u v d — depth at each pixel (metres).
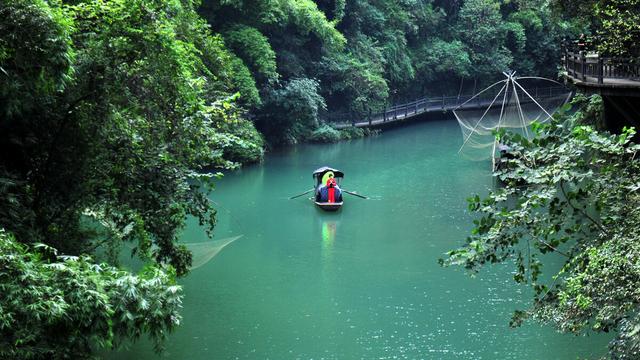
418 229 24.39
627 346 8.89
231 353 15.13
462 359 14.77
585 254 9.83
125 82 13.48
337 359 14.89
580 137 9.72
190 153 15.27
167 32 13.07
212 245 22.70
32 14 10.70
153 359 14.67
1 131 12.45
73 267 9.40
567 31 61.78
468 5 59.84
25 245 9.88
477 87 61.19
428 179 32.41
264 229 24.72
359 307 17.67
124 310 9.65
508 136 10.26
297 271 20.36
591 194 10.09
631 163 9.80
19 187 12.62
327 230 24.55
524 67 61.84
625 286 8.96
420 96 58.78
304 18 42.56
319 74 46.84
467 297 18.17
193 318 16.97
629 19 20.38
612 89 19.59
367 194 29.78
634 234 9.32
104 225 16.47
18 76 11.29
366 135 47.50
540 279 18.80
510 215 9.84
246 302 18.02
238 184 31.98
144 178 14.29
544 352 14.97
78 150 13.01
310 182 32.41
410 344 15.56
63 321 9.19
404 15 55.12
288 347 15.47
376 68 50.22
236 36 37.97
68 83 12.20
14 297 8.61
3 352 8.41
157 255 15.20
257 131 40.12
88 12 13.66
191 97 14.14
